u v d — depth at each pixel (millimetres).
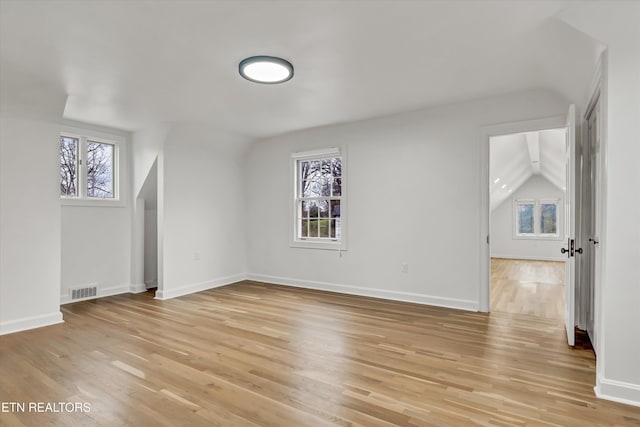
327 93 3617
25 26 2223
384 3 2035
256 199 5875
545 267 8656
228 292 5055
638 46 2012
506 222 10945
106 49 2562
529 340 3152
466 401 2133
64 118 4359
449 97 3807
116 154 5004
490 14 2156
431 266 4309
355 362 2691
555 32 2340
